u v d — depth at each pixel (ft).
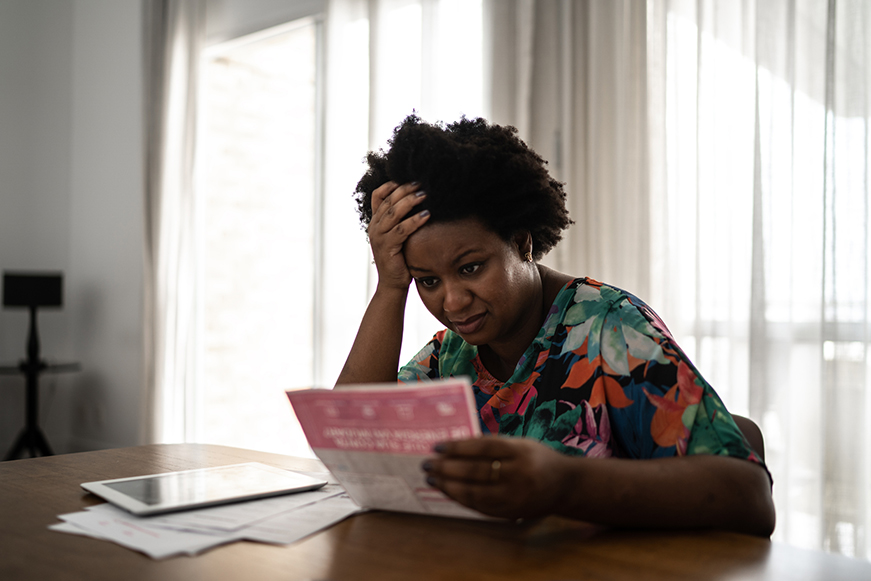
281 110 12.44
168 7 13.07
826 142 6.92
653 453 2.67
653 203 7.98
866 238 6.77
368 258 10.10
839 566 2.07
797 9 7.14
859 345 6.80
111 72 14.47
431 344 3.92
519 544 2.27
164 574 2.05
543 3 8.75
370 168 3.72
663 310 7.87
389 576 2.01
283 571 2.06
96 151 14.73
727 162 7.54
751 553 2.18
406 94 9.92
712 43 7.63
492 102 8.95
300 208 12.22
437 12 9.66
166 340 12.85
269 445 12.39
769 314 7.25
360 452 2.42
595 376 2.92
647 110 7.97
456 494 2.12
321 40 11.71
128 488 2.91
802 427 7.14
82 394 14.84
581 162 8.44
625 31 8.10
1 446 14.17
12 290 12.82
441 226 3.01
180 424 12.64
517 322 3.24
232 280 12.94
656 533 2.37
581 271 8.38
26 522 2.57
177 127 12.89
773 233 7.25
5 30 14.23
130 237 14.03
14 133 14.33
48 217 14.83
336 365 10.26
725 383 7.55
